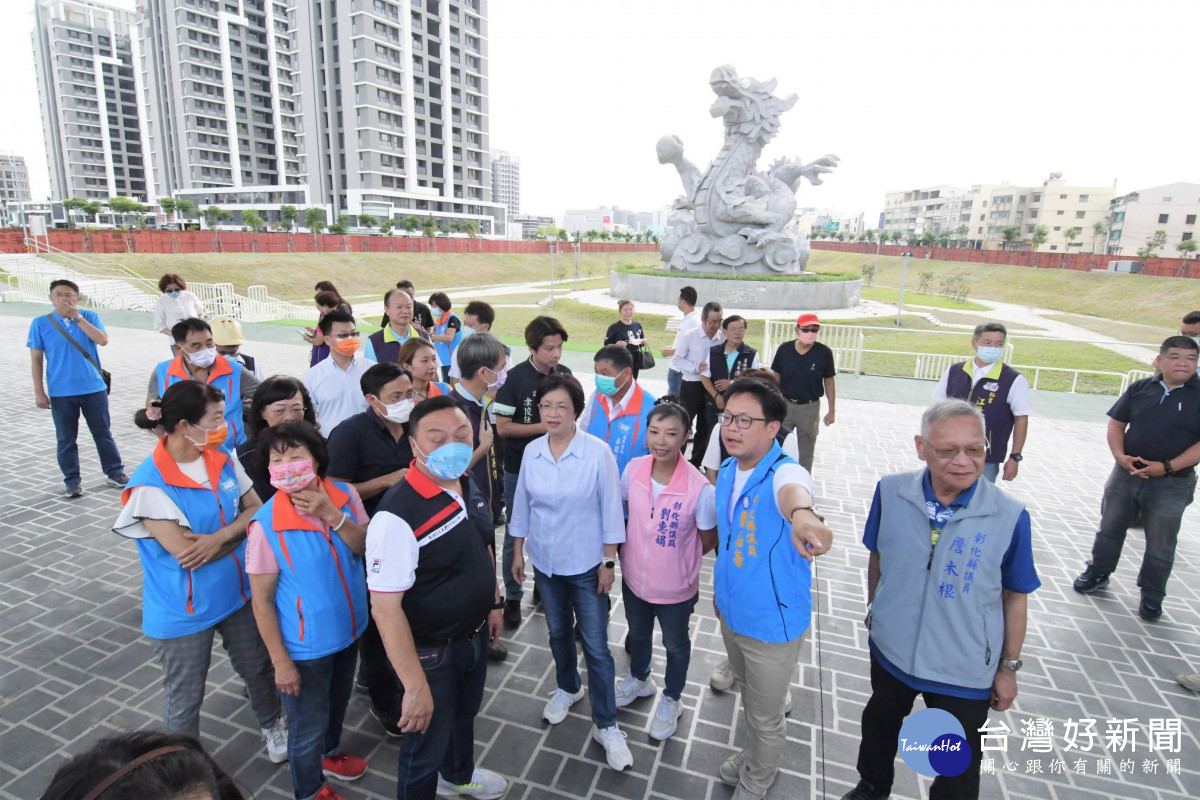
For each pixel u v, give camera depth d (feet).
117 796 3.21
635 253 241.14
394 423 10.41
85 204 176.96
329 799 8.84
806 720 11.16
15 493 20.11
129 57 325.01
